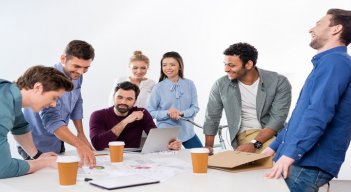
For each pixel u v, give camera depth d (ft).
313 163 6.06
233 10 16.19
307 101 6.21
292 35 15.93
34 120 8.14
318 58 6.34
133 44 16.55
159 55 16.53
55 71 6.01
